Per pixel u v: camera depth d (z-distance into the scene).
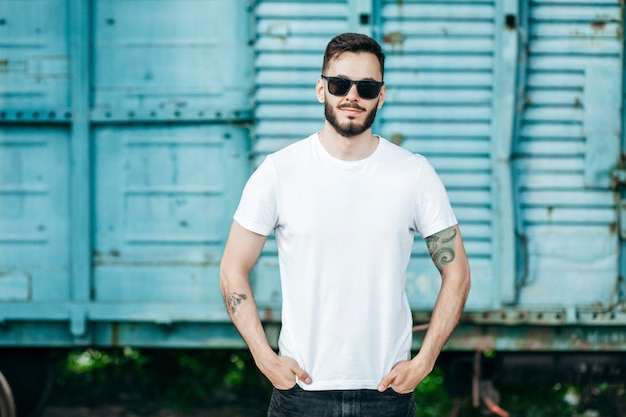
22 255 5.02
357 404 2.66
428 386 6.78
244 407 6.56
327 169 2.64
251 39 4.97
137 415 6.30
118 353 7.37
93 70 5.00
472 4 4.86
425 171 2.69
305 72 4.85
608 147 4.90
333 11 4.84
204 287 4.98
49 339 5.00
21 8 4.99
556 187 4.90
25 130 5.01
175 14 4.99
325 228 2.61
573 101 4.90
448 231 2.70
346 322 2.63
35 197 5.02
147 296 4.98
